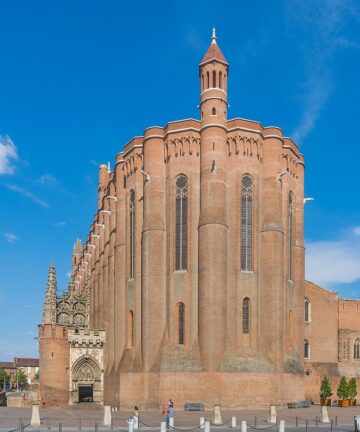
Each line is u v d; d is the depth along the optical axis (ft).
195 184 201.77
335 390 248.52
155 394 185.78
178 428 126.93
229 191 201.36
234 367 184.34
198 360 185.68
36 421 130.21
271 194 204.33
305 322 257.55
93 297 302.45
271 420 139.64
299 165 225.97
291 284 212.02
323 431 121.90
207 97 203.41
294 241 218.59
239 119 204.13
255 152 205.36
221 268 190.70
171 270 197.88
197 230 197.67
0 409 198.39
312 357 255.91
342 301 265.75
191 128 203.62
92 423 135.85
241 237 199.72
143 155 214.28
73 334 235.40
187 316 192.34
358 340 263.70
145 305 196.65
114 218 242.99
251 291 196.95
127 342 208.44
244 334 193.67
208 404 180.45
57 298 318.45
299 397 200.54
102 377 237.04
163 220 203.82
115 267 223.10
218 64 204.95
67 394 230.68
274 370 189.57
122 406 194.90
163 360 187.62
